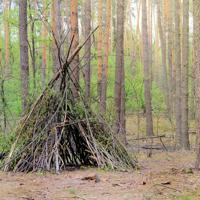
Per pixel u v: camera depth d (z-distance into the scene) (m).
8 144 9.47
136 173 8.66
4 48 26.64
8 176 8.33
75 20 12.74
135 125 25.23
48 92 9.41
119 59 16.11
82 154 9.64
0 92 14.50
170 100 27.28
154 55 46.12
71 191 6.68
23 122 9.34
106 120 9.72
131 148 16.33
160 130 24.12
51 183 7.53
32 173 8.66
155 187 6.89
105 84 20.41
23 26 11.74
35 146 9.04
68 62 9.49
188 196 6.19
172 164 11.25
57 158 8.88
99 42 21.17
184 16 16.98
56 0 16.70
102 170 8.97
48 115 9.28
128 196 6.30
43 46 20.92
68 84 9.53
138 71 24.95
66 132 9.46
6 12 19.31
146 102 21.84
